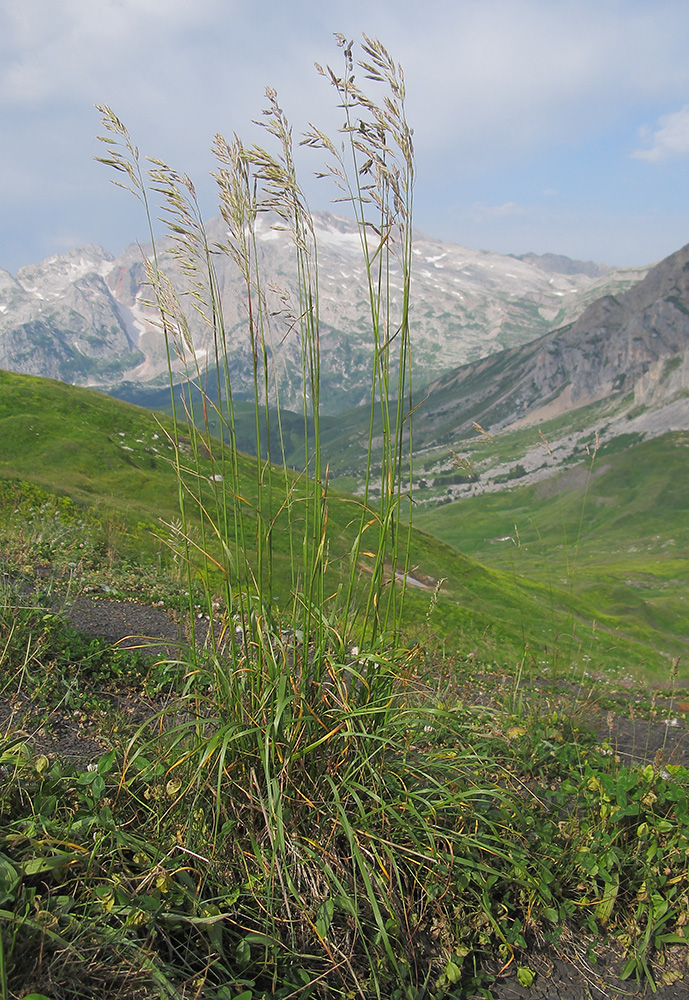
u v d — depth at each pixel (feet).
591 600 268.82
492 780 15.71
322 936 10.27
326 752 11.95
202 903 10.32
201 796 11.80
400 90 10.05
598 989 11.86
